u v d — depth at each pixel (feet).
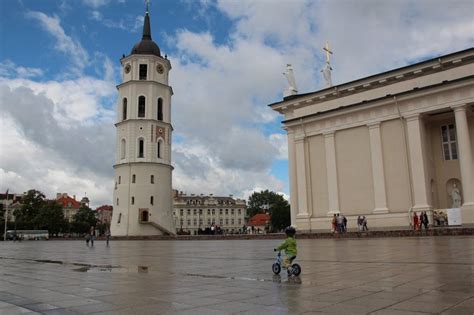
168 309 20.22
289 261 31.55
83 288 27.78
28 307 21.40
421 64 114.21
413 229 91.91
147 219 209.56
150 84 223.30
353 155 123.54
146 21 240.32
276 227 369.91
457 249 47.65
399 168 114.42
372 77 122.42
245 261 45.65
